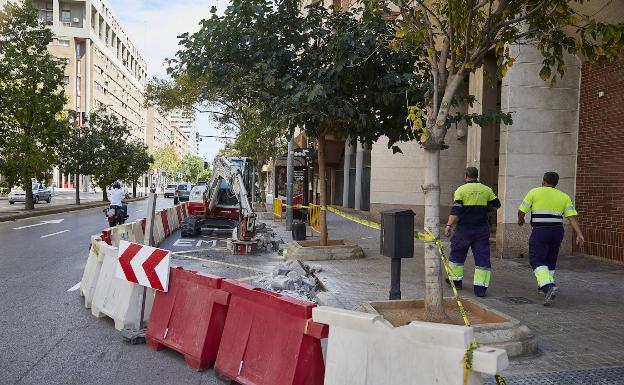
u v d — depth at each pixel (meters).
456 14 5.74
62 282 8.72
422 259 11.29
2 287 8.28
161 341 5.29
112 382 4.48
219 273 9.98
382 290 7.85
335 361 3.56
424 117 9.88
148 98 24.61
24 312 6.76
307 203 21.61
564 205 7.00
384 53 9.98
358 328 3.45
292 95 9.69
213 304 4.91
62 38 75.38
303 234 14.13
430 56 5.62
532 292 7.68
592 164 10.50
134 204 42.28
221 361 4.61
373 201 21.08
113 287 6.33
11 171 23.91
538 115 10.84
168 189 61.97
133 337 5.56
